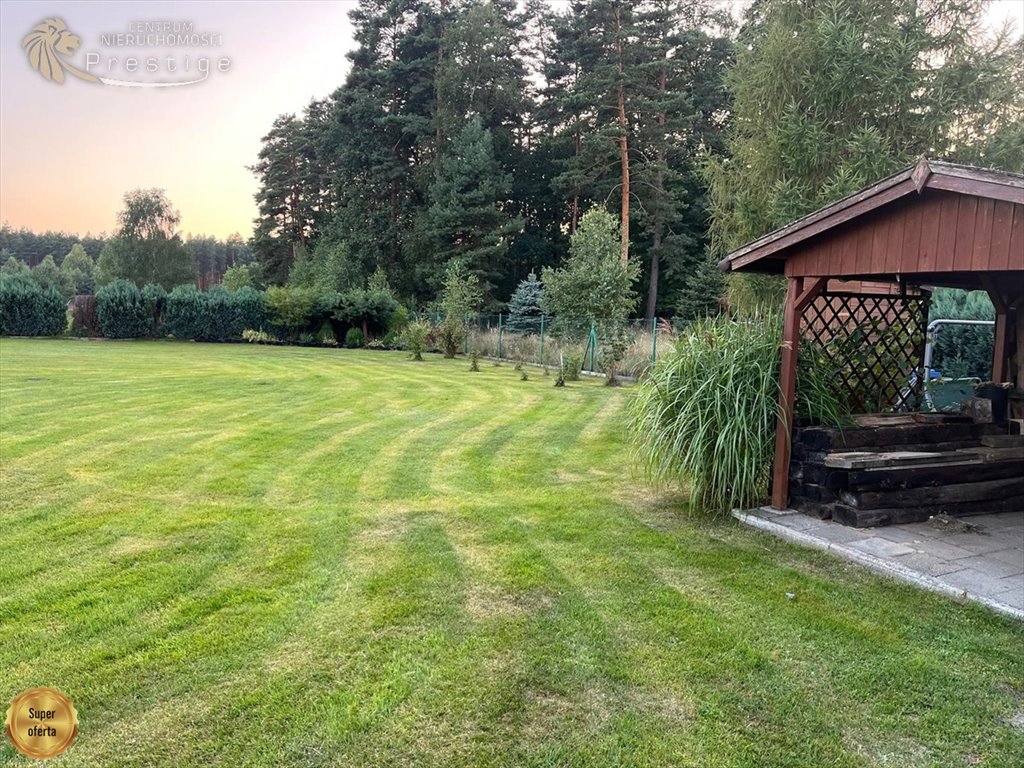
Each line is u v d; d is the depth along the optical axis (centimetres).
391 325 2578
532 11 3416
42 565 376
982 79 868
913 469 467
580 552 410
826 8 864
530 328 2336
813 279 454
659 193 2808
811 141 854
